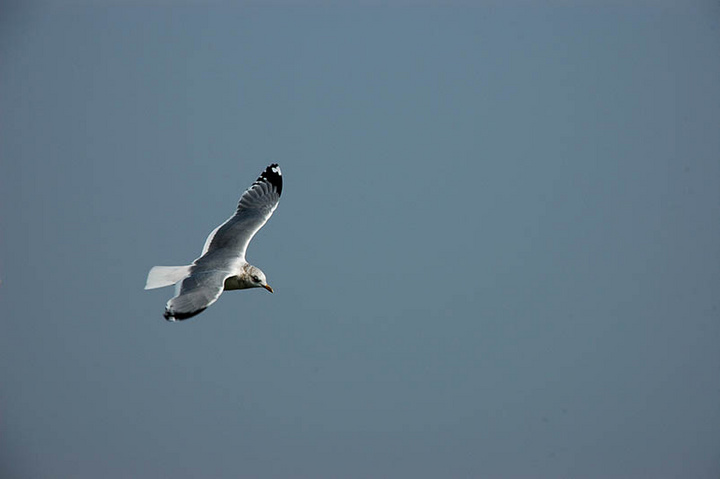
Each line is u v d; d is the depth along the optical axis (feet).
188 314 41.19
